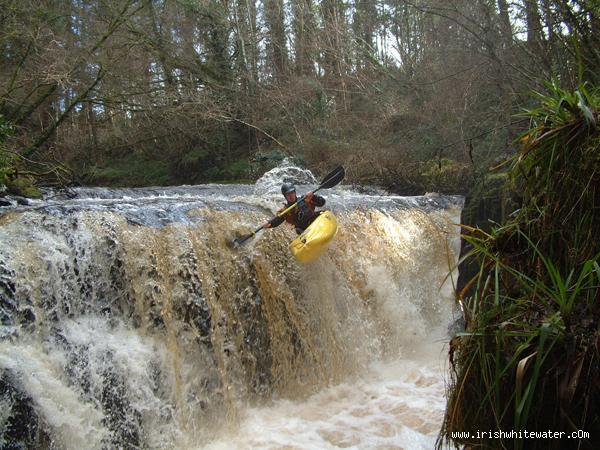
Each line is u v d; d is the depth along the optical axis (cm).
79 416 390
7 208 483
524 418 199
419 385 564
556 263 253
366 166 1312
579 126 246
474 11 832
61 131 1584
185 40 1662
